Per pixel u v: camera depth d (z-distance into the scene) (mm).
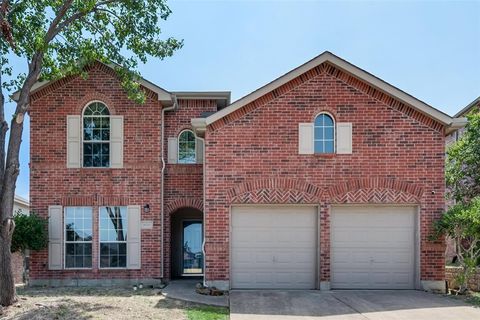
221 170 13297
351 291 12852
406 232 13383
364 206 13422
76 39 13344
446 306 10820
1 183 10836
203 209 14523
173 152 15641
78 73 14227
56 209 14570
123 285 14438
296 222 13445
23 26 12094
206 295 12266
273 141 13383
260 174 13305
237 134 13391
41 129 14734
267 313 10086
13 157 11055
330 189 13281
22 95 11391
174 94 15438
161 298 11969
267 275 13281
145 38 13367
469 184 16281
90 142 14883
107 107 14930
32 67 11562
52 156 14680
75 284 14414
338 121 13438
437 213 13219
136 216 14695
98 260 14570
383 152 13367
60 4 11953
